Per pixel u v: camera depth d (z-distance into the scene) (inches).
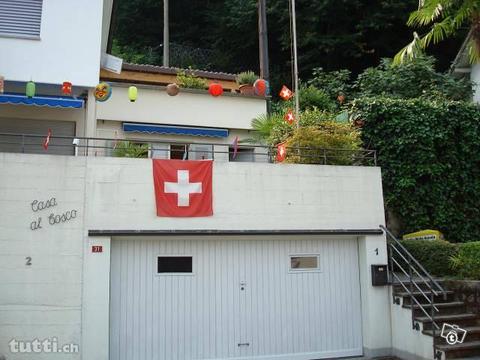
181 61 1315.2
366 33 1135.6
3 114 573.3
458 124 630.5
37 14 558.9
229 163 442.6
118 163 415.8
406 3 1080.8
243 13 1177.4
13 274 382.9
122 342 404.8
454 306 444.1
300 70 1156.5
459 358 394.9
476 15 575.2
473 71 841.5
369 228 470.3
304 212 454.6
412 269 460.8
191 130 647.8
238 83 710.5
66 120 587.5
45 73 548.4
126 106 631.8
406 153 602.5
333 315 457.4
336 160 499.5
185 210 424.8
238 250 442.3
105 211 407.5
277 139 569.3
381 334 454.0
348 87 901.8
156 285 418.9
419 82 815.1
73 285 391.9
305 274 455.8
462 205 623.8
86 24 567.2
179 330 418.3
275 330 440.1
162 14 1424.7
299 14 1113.4
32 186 395.5
